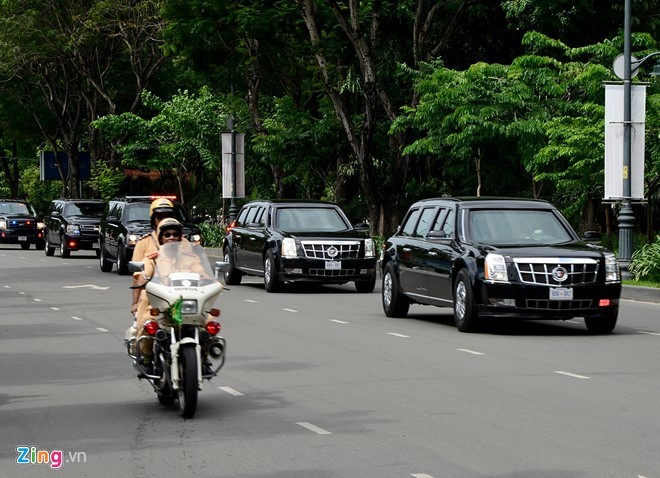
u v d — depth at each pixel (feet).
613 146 126.21
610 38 173.58
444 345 76.54
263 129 215.92
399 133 183.11
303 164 206.08
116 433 46.57
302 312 101.76
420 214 95.76
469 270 82.99
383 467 39.78
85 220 213.25
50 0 281.13
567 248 82.99
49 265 186.91
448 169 179.22
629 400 53.83
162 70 300.40
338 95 183.73
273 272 124.36
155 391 53.62
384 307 98.22
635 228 169.58
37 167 428.56
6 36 279.69
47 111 325.21
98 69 285.84
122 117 250.78
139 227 159.74
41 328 89.04
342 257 123.75
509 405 52.49
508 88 151.84
